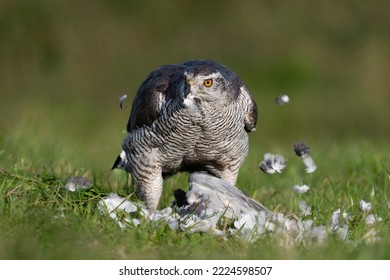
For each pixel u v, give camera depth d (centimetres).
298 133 3112
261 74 3609
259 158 1903
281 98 1344
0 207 1159
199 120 1207
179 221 1166
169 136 1245
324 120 3250
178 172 1372
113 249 1067
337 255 1062
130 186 1366
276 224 1140
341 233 1156
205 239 1115
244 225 1145
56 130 2517
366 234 1145
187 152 1273
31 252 1030
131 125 1327
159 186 1301
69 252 1041
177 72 1245
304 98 3447
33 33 3588
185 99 1173
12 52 3544
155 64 3659
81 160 1817
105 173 1636
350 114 3325
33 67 3544
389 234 1153
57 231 1088
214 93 1180
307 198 1405
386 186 1423
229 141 1261
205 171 1338
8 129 1977
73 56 3588
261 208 1241
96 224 1157
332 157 1859
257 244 1111
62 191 1266
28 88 3450
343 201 1385
